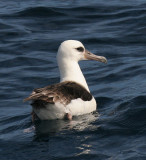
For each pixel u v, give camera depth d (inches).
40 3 1024.2
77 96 536.4
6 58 760.3
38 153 450.9
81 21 917.8
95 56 594.6
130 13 935.7
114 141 466.9
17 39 837.8
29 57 764.0
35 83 673.0
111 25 890.1
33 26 899.4
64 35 849.5
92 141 470.9
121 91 624.4
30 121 541.3
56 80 681.6
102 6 984.9
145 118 521.7
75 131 497.0
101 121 522.3
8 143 477.7
